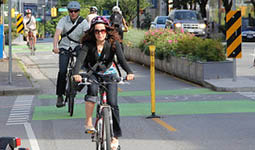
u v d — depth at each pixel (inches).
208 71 863.1
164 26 2042.3
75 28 601.0
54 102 719.7
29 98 764.0
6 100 749.3
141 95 770.2
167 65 1037.8
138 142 466.3
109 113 378.6
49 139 486.9
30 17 1537.9
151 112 601.3
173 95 764.6
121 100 724.0
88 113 406.3
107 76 392.2
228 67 874.8
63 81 615.5
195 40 992.2
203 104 676.7
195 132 504.4
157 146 450.0
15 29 2091.5
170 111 627.5
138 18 2701.8
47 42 2300.7
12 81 903.7
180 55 967.6
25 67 1171.3
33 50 1555.1
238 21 845.2
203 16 2719.0
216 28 2452.0
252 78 914.1
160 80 946.7
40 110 653.3
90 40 392.8
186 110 632.4
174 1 2869.1
